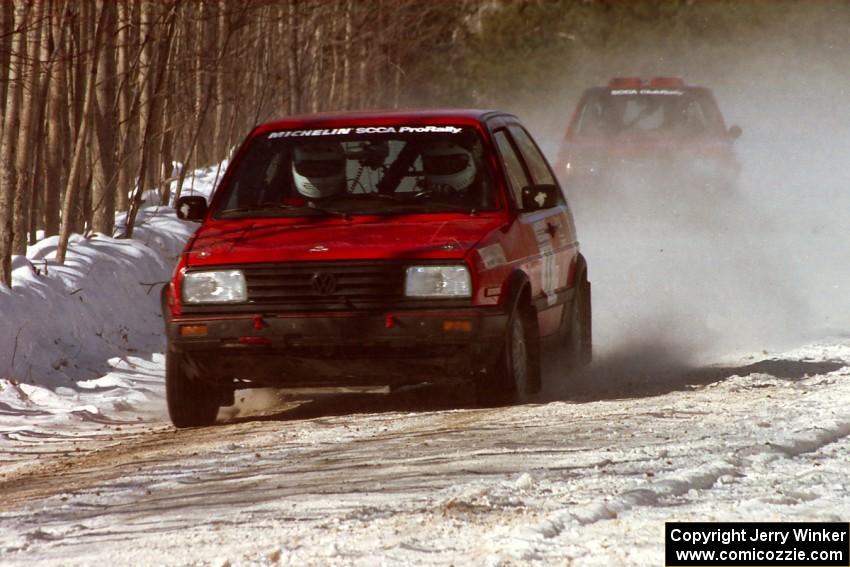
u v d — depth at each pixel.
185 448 28.17
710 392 33.50
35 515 21.39
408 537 17.86
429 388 37.47
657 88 65.00
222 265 31.08
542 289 35.12
